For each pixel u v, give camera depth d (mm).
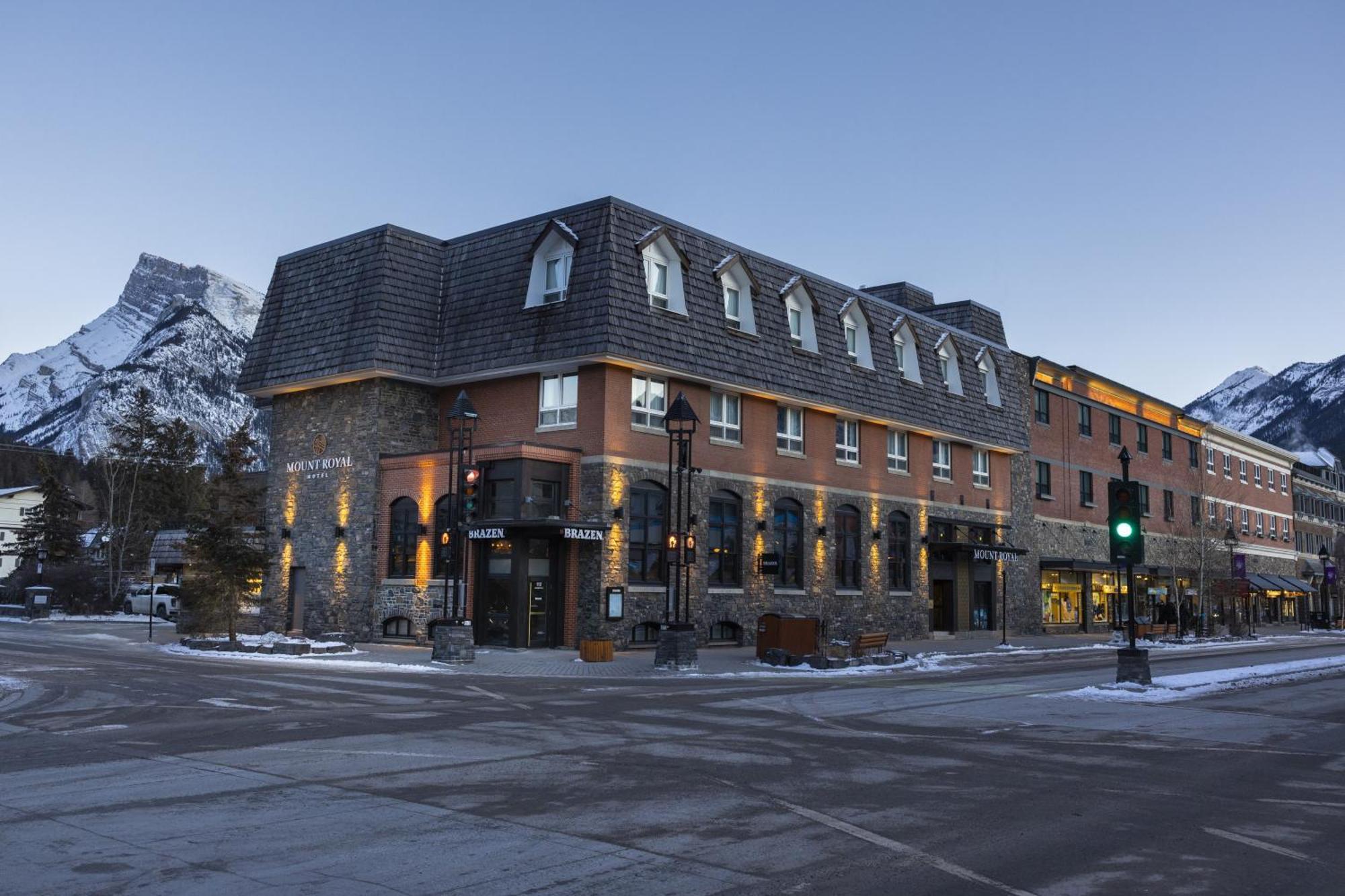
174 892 6543
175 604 52031
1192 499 68875
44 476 70125
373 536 34062
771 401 37062
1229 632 59250
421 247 35812
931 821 8945
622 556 31359
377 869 7152
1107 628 57312
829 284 40219
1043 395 54344
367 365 33469
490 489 31406
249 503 31141
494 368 33031
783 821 8820
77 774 10523
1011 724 16016
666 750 12641
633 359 31125
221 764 11180
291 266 38062
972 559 47531
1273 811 9680
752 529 35875
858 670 26641
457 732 13922
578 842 8000
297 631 36188
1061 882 7137
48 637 35875
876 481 41656
